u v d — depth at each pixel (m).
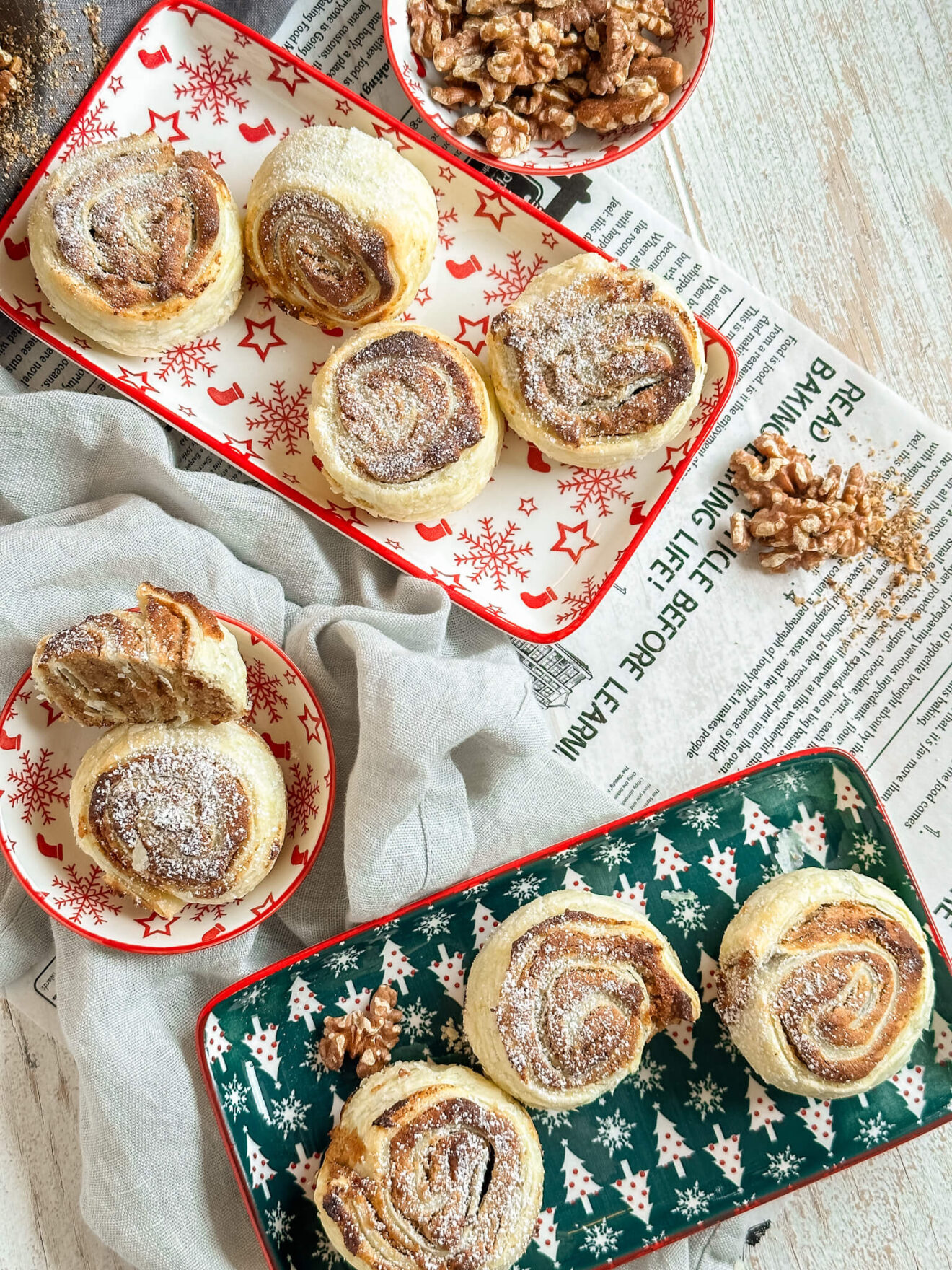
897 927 0.44
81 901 0.43
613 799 0.47
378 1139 0.41
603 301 0.45
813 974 0.43
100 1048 0.43
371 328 0.45
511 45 0.45
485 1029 0.43
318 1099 0.44
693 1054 0.45
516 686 0.45
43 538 0.44
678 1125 0.45
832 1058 0.43
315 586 0.47
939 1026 0.45
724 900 0.46
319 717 0.44
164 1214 0.43
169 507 0.46
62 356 0.47
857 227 0.49
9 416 0.44
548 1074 0.42
